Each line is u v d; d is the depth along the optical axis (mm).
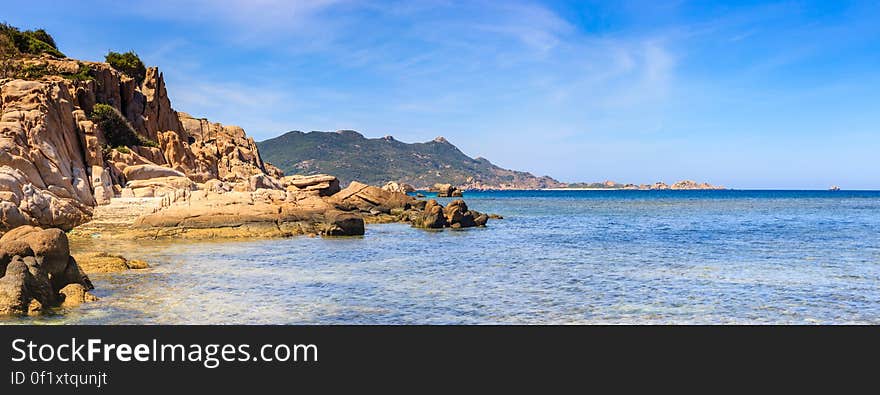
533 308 20641
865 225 63625
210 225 45906
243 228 46281
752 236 49812
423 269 29641
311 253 36250
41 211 40219
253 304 20734
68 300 20125
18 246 19438
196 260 32219
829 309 20672
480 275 27688
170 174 61000
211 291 22984
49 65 67438
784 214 90000
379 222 66375
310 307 20422
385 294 22812
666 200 178625
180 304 20531
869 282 25797
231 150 97062
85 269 27234
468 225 60969
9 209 37125
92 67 70812
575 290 23922
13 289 18500
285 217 49156
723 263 32125
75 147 51344
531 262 32594
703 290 23984
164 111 84125
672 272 28766
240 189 67812
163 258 32906
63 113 51000
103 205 49156
